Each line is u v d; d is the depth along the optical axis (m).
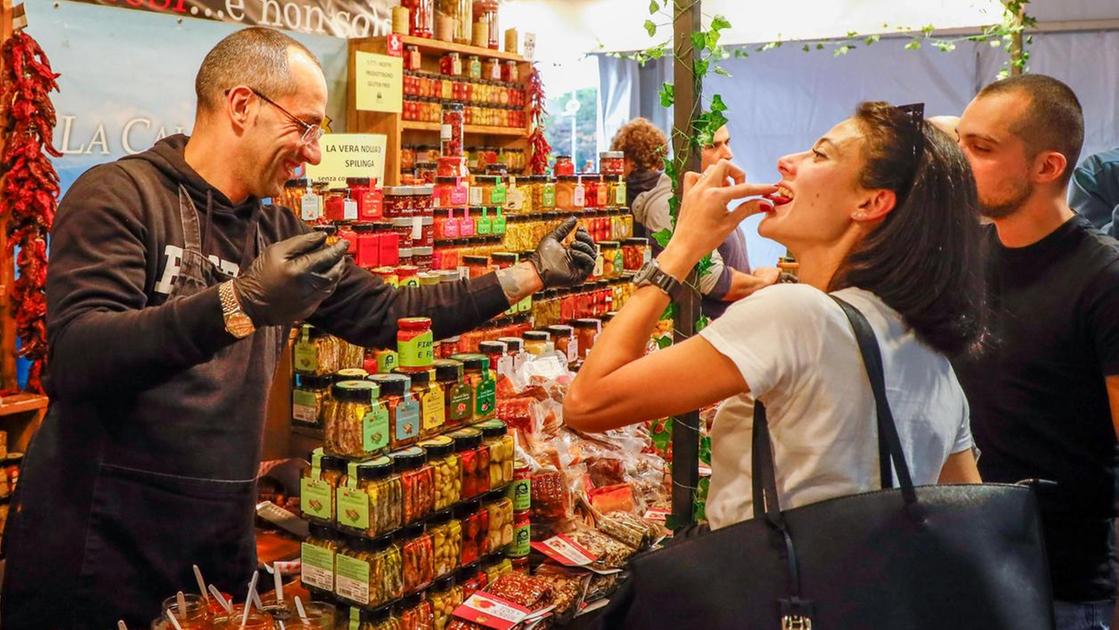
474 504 2.19
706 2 6.89
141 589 1.97
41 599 1.96
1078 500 2.01
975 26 6.15
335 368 2.52
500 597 2.10
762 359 1.32
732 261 4.16
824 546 1.26
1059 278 1.98
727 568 1.27
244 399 2.05
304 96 2.02
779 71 6.93
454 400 2.19
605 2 7.37
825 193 1.45
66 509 1.94
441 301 2.30
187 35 4.03
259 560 2.32
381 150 3.28
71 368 1.71
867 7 6.47
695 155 2.27
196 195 2.00
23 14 3.02
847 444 1.33
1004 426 2.05
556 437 2.78
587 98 8.21
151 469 1.93
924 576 1.26
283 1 4.43
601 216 4.00
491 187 3.55
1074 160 2.00
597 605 2.26
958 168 1.42
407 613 2.01
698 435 2.32
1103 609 2.05
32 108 3.01
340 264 1.75
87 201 1.85
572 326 3.70
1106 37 5.91
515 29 5.30
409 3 4.71
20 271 3.09
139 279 1.86
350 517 1.93
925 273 1.38
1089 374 1.96
